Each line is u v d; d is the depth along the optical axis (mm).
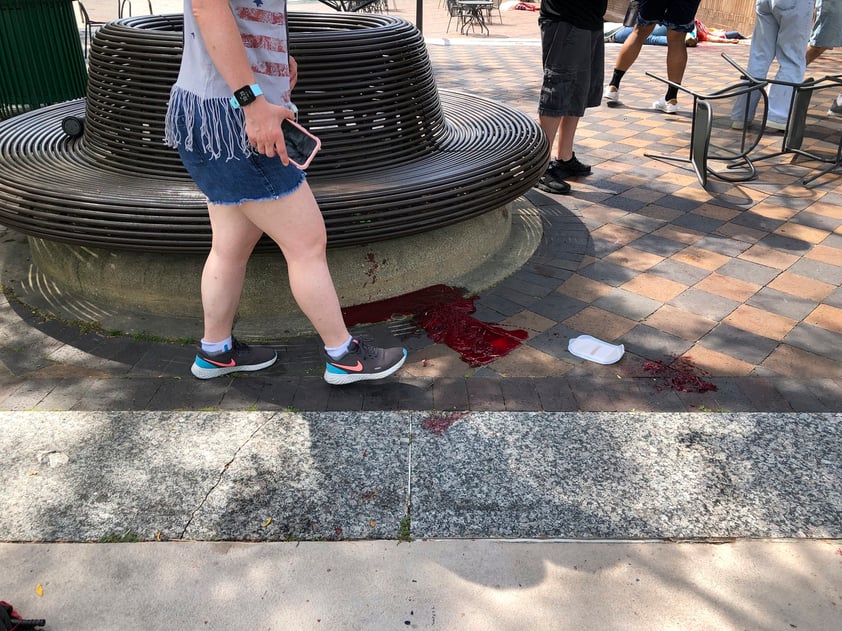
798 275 3758
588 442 2484
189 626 1839
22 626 1782
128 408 2689
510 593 1931
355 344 2758
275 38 2221
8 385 2824
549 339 3164
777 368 2941
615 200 4812
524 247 4070
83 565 2010
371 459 2408
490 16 17297
